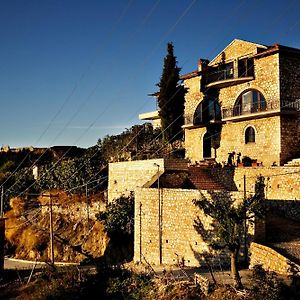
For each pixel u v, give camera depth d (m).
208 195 26.61
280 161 37.25
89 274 27.97
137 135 51.19
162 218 28.83
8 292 28.27
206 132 44.34
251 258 24.27
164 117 47.06
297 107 38.31
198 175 34.81
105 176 46.28
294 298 18.67
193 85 45.69
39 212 46.59
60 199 45.41
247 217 23.17
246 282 21.70
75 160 48.41
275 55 38.00
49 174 50.19
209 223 26.42
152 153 47.25
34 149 65.56
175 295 21.55
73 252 38.47
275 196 31.58
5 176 56.75
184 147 47.94
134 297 23.41
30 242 42.19
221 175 35.38
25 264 38.91
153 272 25.64
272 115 37.94
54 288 26.69
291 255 22.33
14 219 47.16
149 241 29.41
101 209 40.81
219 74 42.94
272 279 20.06
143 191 29.92
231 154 41.66
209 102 44.44
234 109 41.56
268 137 38.50
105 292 25.28
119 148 50.53
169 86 47.00
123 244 35.25
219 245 24.45
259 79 39.34
